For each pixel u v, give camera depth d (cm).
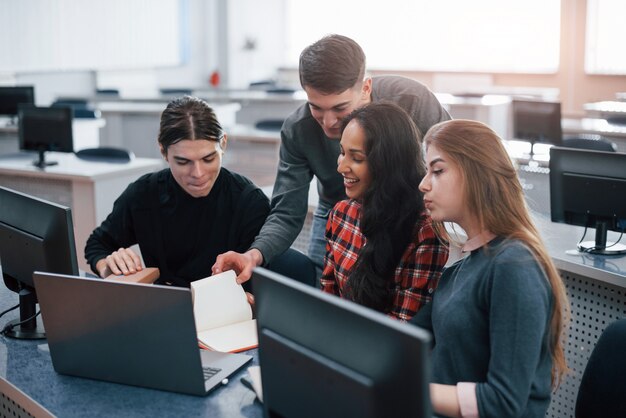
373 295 193
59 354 179
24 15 928
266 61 1305
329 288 215
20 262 212
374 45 1209
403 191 188
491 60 1100
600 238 276
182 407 163
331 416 126
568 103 1037
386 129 187
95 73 1041
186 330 162
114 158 523
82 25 1008
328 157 251
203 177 221
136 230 242
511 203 158
